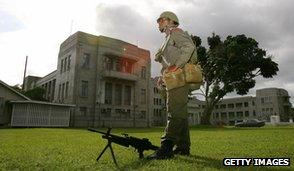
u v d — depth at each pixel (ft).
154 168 9.35
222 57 118.42
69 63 122.31
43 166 10.16
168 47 12.57
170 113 12.04
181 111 12.00
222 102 290.35
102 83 121.90
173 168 9.26
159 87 13.73
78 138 25.90
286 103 255.91
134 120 130.41
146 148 11.77
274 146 16.29
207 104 125.39
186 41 12.33
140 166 9.89
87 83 118.73
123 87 129.70
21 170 9.46
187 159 11.25
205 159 11.41
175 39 12.46
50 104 97.66
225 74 117.29
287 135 28.12
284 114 252.42
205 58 123.24
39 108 95.76
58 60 133.80
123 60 131.13
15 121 89.92
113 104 124.26
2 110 91.20
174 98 12.03
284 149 14.69
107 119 120.57
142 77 138.51
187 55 12.01
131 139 11.40
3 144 18.80
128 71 132.98
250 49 118.42
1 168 9.77
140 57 139.03
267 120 252.62
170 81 12.08
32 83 181.78
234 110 280.51
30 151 14.37
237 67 116.37
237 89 123.34
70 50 122.31
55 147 16.61
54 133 38.17
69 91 117.08
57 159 11.53
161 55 13.14
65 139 24.36
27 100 96.12
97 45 123.75
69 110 104.17
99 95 119.65
